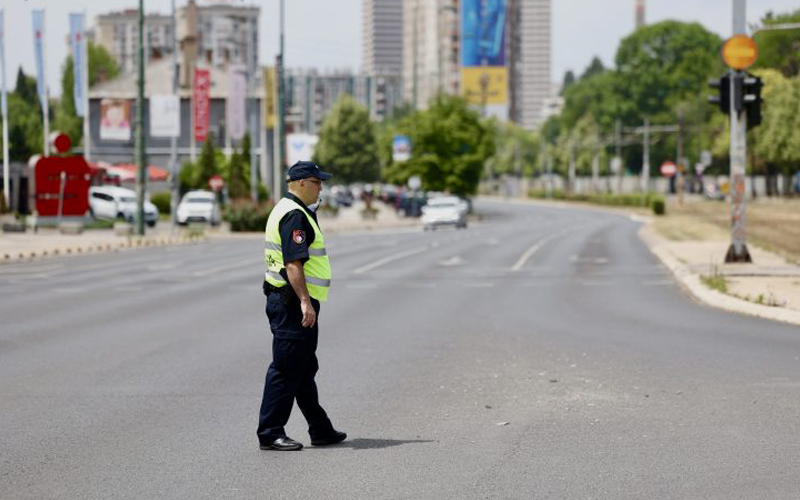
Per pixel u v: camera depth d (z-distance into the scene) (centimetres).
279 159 14975
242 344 3472
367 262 7862
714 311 4412
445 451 1938
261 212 14112
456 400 2456
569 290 5488
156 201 17938
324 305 4775
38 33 13600
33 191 12681
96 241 10794
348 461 1864
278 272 1923
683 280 5706
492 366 2970
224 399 2478
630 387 2619
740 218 6425
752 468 1792
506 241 11162
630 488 1667
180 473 1781
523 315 4319
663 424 2170
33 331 3862
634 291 5394
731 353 3178
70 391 2594
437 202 16400
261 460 1875
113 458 1892
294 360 1930
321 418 1988
